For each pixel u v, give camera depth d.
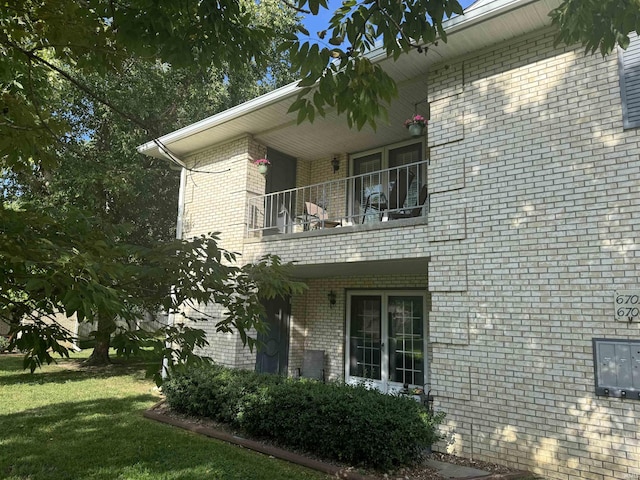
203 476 5.00
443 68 6.69
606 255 5.06
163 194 14.53
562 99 5.61
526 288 5.52
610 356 4.87
